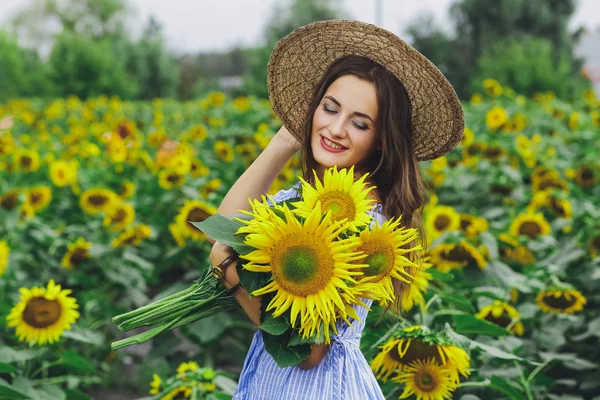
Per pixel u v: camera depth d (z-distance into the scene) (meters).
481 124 9.99
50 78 20.88
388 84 2.21
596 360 3.89
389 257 1.95
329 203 1.95
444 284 3.80
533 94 16.31
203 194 6.00
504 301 3.51
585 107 12.16
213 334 4.13
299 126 2.38
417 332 2.67
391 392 2.88
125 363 4.86
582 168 6.43
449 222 4.48
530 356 3.62
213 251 2.07
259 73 25.34
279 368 2.12
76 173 6.67
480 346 2.87
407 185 2.26
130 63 28.14
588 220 4.99
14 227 5.29
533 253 4.87
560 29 29.30
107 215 5.51
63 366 4.08
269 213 1.93
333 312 1.86
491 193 6.40
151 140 7.89
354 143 2.21
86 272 5.04
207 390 3.10
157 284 5.92
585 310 4.25
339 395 2.04
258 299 2.01
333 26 2.28
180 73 30.23
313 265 1.86
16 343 3.86
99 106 13.23
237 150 7.63
